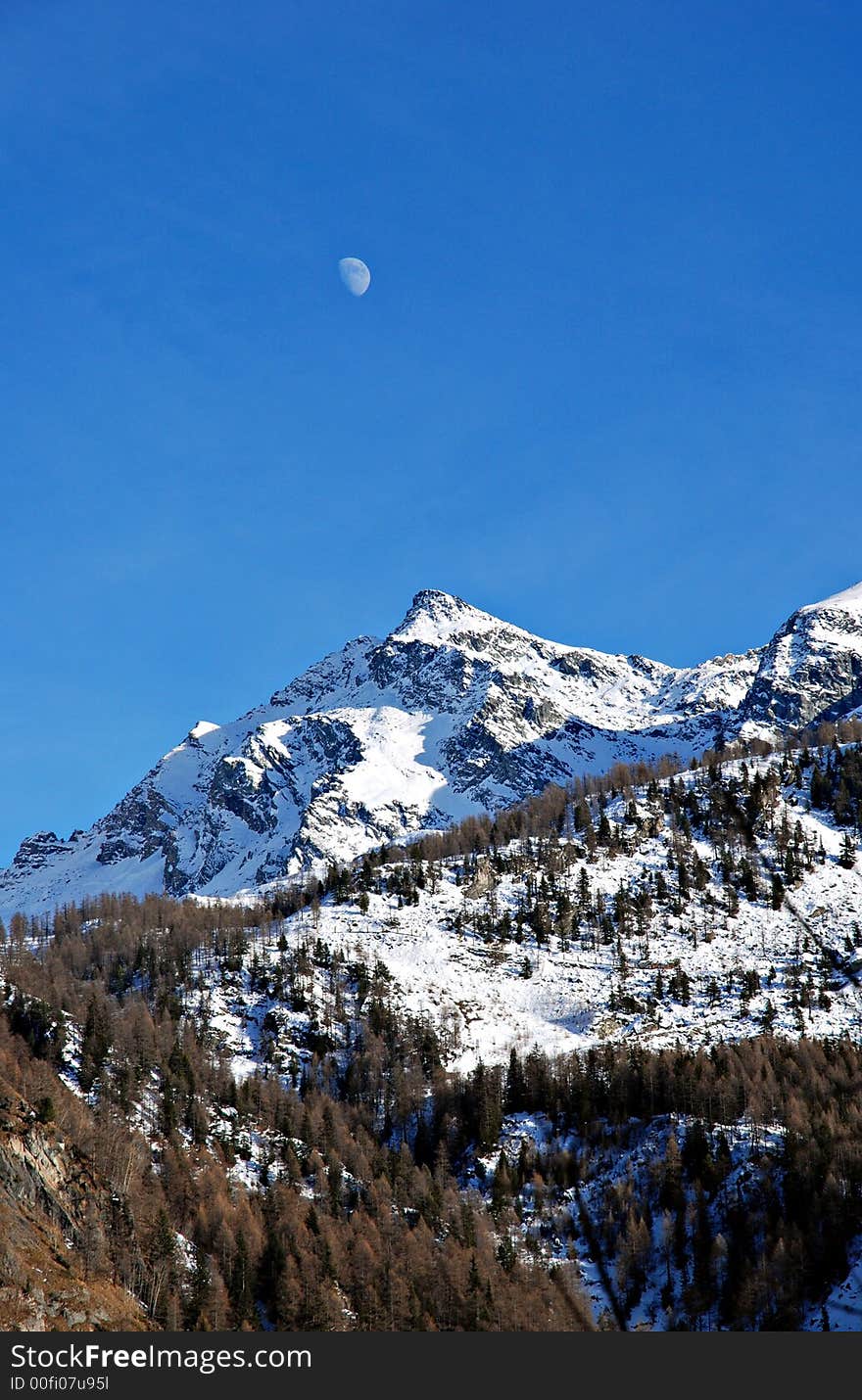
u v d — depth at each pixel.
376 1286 190.25
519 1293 195.25
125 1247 179.38
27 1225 168.62
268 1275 189.88
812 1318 192.38
